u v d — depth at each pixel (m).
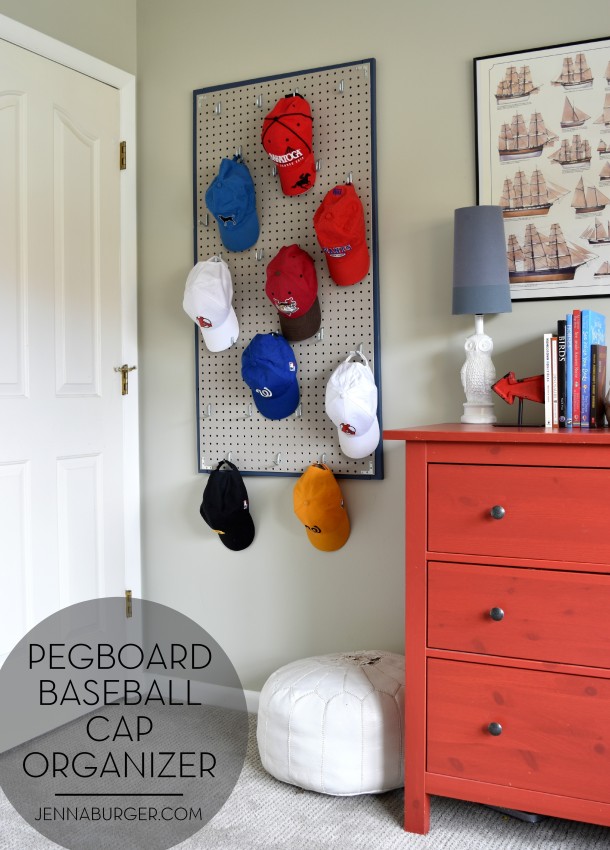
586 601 1.86
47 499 2.65
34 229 2.59
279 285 2.49
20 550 2.56
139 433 3.01
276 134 2.52
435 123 2.48
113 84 2.88
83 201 2.78
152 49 2.94
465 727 1.99
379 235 2.56
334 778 2.19
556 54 2.30
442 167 2.47
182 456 2.94
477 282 2.21
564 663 1.89
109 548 2.89
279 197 2.70
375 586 2.61
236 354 2.79
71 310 2.73
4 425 2.50
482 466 1.95
